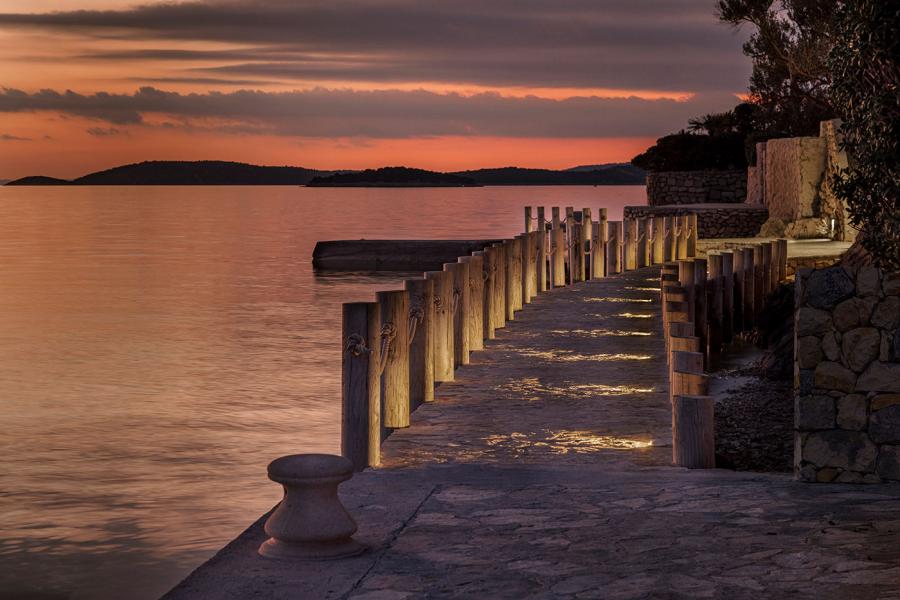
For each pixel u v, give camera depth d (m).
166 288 44.16
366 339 9.75
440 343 14.05
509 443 10.84
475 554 6.76
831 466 8.87
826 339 8.85
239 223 104.12
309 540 6.73
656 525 7.36
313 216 121.69
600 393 13.36
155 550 12.00
